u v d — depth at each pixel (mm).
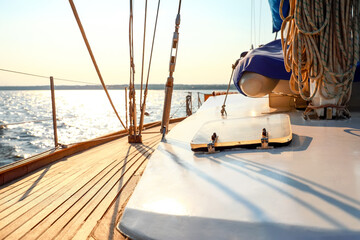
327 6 2311
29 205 2260
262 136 1871
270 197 1238
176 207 1285
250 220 1113
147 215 1299
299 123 2547
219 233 1122
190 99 8789
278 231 1054
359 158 1565
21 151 17031
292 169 1487
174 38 3195
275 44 3662
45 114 53938
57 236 1690
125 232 1303
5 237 1727
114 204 2137
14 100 127312
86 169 3359
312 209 1115
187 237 1160
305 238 1014
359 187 1239
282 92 3406
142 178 1660
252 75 2965
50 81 4141
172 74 3271
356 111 3027
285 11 4148
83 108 75688
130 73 5090
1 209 2207
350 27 2408
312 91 2713
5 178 2977
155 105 73188
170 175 1637
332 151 1706
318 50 2438
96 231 1629
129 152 4297
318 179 1347
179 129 2928
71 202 2252
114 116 50344
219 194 1326
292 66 2547
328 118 2582
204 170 1637
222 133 2076
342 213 1070
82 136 25484
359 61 2697
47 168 3523
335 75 2416
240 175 1495
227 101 4715
